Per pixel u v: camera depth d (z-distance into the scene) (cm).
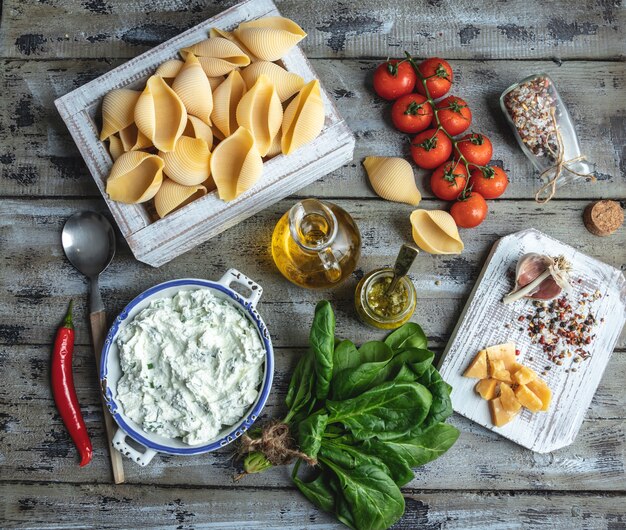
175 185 114
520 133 130
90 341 131
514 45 139
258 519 130
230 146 113
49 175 133
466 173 130
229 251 134
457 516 132
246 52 118
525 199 137
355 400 120
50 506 130
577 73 139
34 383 131
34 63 134
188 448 117
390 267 134
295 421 127
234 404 119
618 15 140
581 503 133
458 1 138
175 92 112
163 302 121
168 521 130
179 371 119
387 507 120
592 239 136
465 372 130
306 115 112
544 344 132
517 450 133
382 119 136
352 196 135
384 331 133
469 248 136
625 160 138
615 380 135
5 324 131
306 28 137
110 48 135
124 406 121
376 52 137
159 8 135
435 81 129
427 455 123
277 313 133
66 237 130
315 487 125
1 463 130
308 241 119
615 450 134
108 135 114
